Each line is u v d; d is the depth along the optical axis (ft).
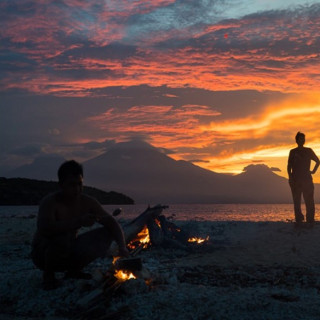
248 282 16.74
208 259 21.56
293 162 29.04
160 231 24.75
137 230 24.06
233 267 19.56
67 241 13.74
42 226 13.51
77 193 13.98
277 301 12.33
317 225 29.14
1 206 347.36
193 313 11.64
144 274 14.75
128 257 14.62
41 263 14.44
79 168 13.96
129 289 13.32
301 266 19.33
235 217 110.11
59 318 12.12
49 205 13.76
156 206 25.52
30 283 15.05
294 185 28.96
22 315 12.55
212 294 13.14
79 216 14.48
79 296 13.44
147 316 11.62
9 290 14.62
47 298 13.52
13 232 34.06
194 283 16.62
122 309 12.07
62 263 14.05
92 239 14.38
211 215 129.70
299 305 12.08
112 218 14.62
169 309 11.94
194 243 24.85
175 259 21.79
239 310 11.72
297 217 28.84
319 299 13.01
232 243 25.71
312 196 28.76
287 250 22.76
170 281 15.37
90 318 11.93
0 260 22.61
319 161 28.96
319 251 22.03
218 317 11.31
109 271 14.44
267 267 19.39
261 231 28.71
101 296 12.96
